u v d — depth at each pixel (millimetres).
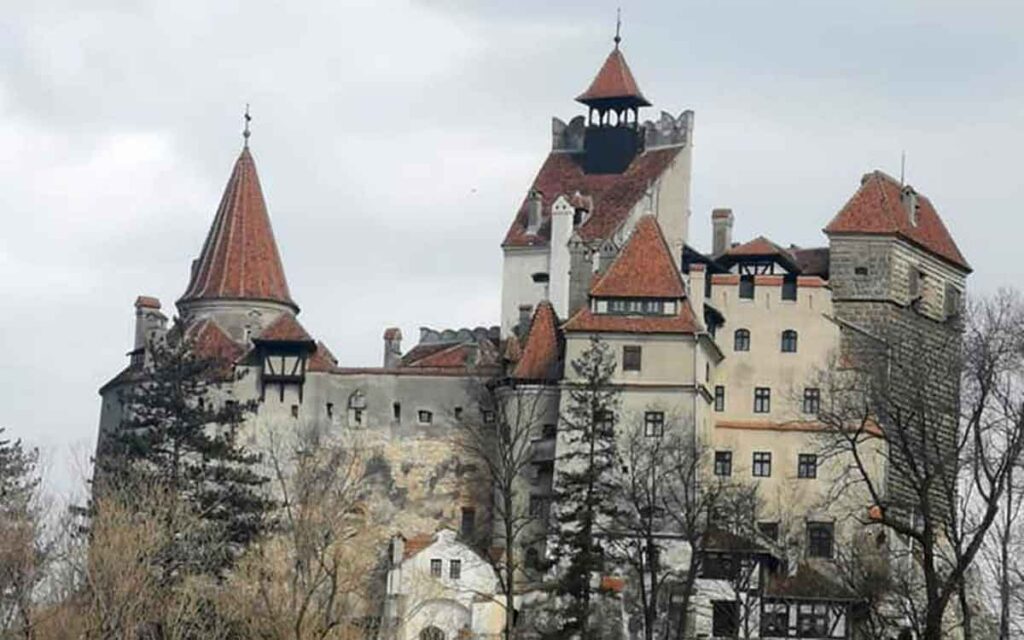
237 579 188125
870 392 187250
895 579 191500
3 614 164750
